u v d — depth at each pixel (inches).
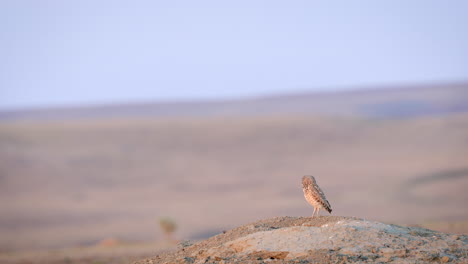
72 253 1488.7
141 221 2568.9
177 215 2652.6
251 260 502.9
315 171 3395.7
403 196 2716.5
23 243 2220.7
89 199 3029.0
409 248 511.2
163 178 3440.0
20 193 3085.6
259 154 3892.7
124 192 3161.9
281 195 2940.5
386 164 3393.2
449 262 484.7
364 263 480.1
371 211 2461.9
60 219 2650.1
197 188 3213.6
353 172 3287.4
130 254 1259.8
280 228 573.6
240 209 2714.1
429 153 3550.7
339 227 550.6
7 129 4394.7
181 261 537.3
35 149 3914.9
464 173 3021.7
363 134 4170.8
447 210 2397.9
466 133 3909.9
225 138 4303.6
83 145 4079.7
